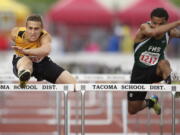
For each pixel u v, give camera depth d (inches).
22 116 1656.0
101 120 1529.3
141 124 1459.2
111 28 2869.1
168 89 796.6
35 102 2037.4
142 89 796.6
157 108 951.0
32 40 836.0
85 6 2721.5
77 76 1059.9
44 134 1311.5
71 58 2164.1
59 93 993.5
